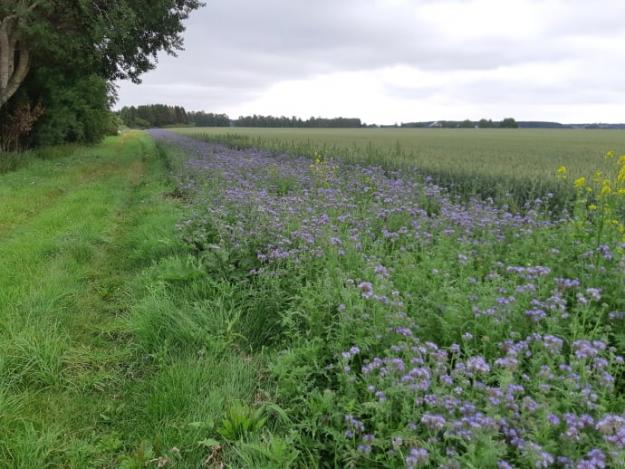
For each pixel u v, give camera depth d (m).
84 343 4.40
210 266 5.50
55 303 4.98
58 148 23.59
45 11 15.71
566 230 5.64
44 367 3.79
